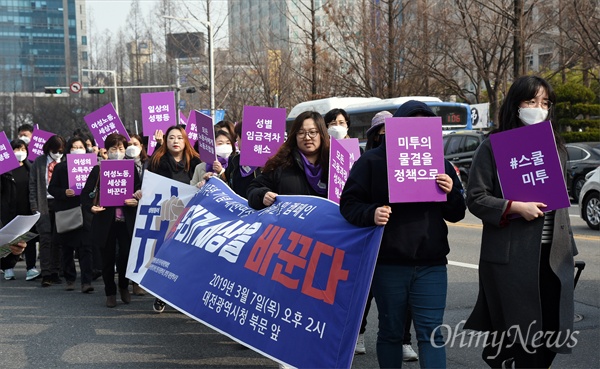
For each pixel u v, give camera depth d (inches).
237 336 207.8
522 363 181.9
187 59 1815.9
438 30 1220.5
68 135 2743.6
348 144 257.9
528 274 173.8
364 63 1305.4
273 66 1583.4
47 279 410.9
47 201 415.5
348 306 185.2
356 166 190.4
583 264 199.5
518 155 174.9
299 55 1637.6
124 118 2329.0
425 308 184.1
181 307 229.0
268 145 294.5
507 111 182.2
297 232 204.4
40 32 5196.9
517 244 175.6
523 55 910.4
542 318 180.9
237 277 215.6
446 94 1369.3
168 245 253.9
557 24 1046.4
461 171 895.1
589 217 560.4
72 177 384.2
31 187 420.5
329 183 217.5
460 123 1064.8
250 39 1876.2
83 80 3791.8
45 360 257.3
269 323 201.2
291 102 1545.3
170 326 304.2
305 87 1441.9
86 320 318.7
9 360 258.5
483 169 181.5
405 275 184.2
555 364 229.5
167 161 339.9
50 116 2755.9
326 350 186.5
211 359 254.1
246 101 1615.4
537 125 172.6
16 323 315.6
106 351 267.0
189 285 231.0
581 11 951.0
